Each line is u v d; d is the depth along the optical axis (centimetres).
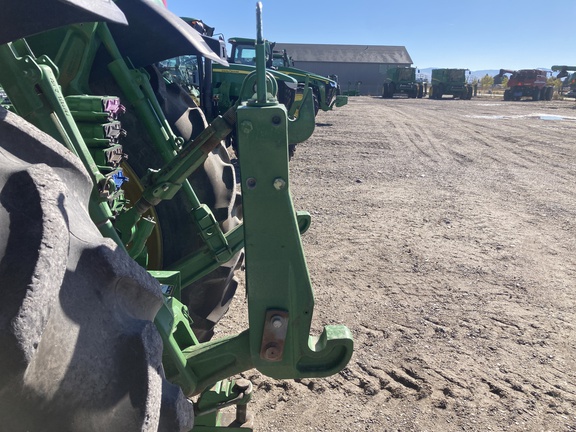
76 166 134
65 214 113
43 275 100
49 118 165
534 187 877
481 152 1254
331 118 2031
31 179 110
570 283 473
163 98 300
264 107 150
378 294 439
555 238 605
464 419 285
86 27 240
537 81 3956
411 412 289
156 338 133
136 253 216
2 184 109
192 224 276
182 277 268
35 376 106
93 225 137
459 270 498
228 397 209
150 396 125
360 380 316
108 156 198
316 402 295
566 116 2341
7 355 96
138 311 138
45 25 126
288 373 181
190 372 183
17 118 128
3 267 101
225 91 1037
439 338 369
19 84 162
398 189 842
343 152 1202
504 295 445
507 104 3409
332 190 824
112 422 121
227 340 184
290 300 170
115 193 180
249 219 161
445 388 310
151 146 269
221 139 193
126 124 265
